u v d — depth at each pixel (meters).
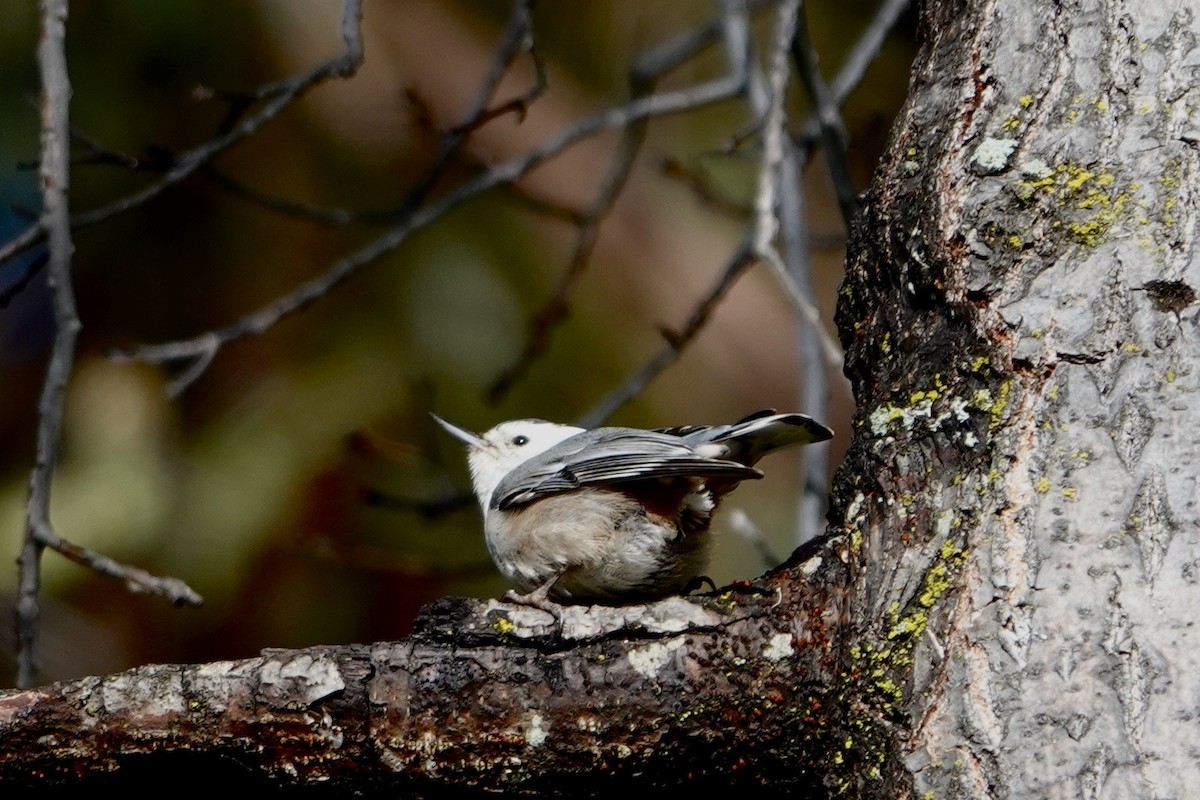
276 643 11.09
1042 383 5.24
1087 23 5.68
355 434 10.09
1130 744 4.56
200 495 11.05
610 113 9.44
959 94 5.90
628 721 5.70
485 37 12.10
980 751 4.80
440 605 5.86
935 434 5.48
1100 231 5.33
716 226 12.56
